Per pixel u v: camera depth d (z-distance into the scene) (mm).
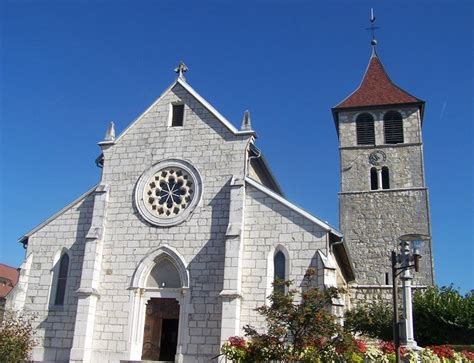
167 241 27062
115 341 25828
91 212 29031
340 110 48781
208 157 28125
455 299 36562
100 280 27141
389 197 44500
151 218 27703
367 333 35594
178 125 29531
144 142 29484
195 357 24516
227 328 23797
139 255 27219
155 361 24969
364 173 46000
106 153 29766
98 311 26547
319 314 18812
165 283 26859
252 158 29328
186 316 25328
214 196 27266
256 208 26281
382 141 46906
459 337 36000
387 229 43375
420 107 47812
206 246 26422
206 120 28938
